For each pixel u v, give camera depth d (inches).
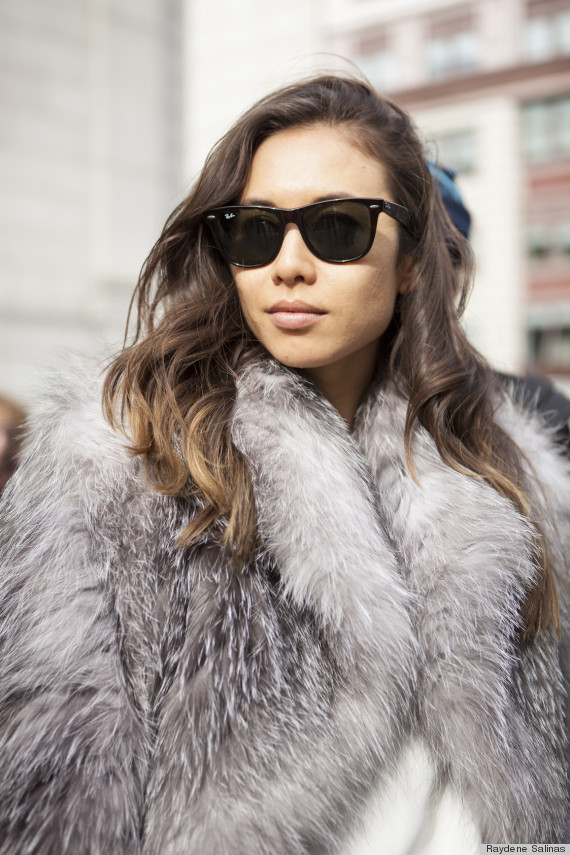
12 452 67.2
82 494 34.5
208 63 495.2
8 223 439.5
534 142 642.2
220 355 41.3
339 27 695.1
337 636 34.8
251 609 34.3
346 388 44.3
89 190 464.4
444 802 36.4
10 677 31.4
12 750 30.0
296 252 36.8
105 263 465.1
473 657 37.2
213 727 31.7
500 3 639.1
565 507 48.6
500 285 653.3
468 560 38.8
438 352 44.5
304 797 31.7
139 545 34.2
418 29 666.8
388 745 34.1
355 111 39.8
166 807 30.7
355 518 37.3
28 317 440.8
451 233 52.4
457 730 35.9
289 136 38.8
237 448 37.5
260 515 36.3
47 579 32.8
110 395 38.6
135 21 476.7
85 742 30.0
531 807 36.9
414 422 43.4
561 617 45.0
